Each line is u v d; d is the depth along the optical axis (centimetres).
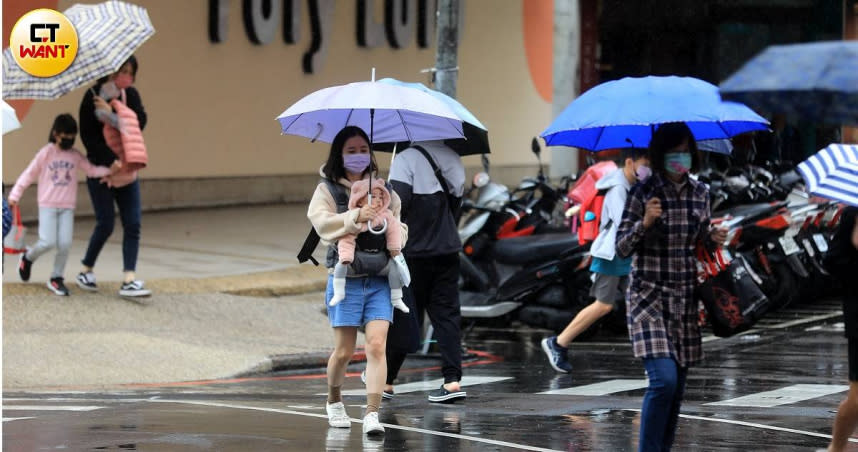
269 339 3384
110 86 3384
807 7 8925
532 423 2195
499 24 7912
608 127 2166
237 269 4216
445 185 2475
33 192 4869
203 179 5722
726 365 3077
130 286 3516
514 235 3688
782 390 2677
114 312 3397
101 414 2247
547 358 3306
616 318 3622
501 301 3600
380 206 1983
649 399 1727
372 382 2028
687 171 1739
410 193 2461
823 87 1277
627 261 2905
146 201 5428
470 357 3303
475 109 7719
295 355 3159
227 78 5831
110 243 4550
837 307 4281
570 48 8625
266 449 1872
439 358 3322
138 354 3028
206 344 3195
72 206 3459
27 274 3491
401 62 7031
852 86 1270
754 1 9044
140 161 3416
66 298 3447
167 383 2867
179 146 5575
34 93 2803
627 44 9425
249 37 5931
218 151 5800
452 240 2489
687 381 2809
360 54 6706
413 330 2402
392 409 2395
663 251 1734
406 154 2473
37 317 3266
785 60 1330
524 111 8244
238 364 3038
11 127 2741
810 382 2798
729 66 9144
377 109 2159
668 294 1734
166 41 5466
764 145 4428
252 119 5997
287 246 4834
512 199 3734
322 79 6431
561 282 3562
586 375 2983
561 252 3538
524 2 8188
